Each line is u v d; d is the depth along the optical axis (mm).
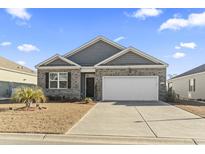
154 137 8703
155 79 24516
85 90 26656
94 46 27641
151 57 24609
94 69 25641
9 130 9477
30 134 8969
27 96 16750
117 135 8945
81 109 16734
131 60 25016
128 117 13344
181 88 35781
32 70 38750
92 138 8648
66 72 25844
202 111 15891
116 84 24969
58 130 9547
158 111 15953
